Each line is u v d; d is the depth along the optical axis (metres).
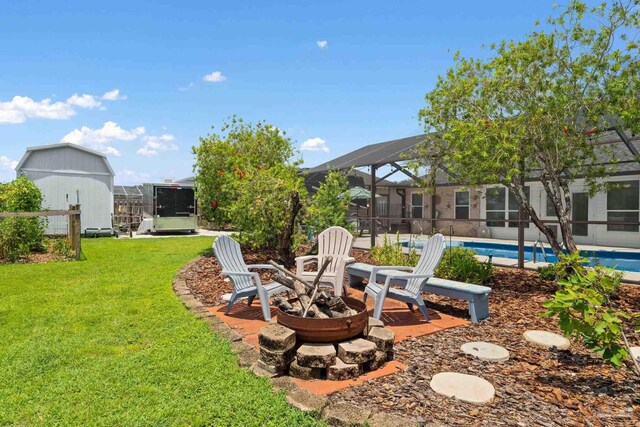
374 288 4.96
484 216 16.34
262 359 3.28
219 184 11.50
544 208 14.28
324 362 3.15
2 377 3.15
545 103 5.82
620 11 5.35
